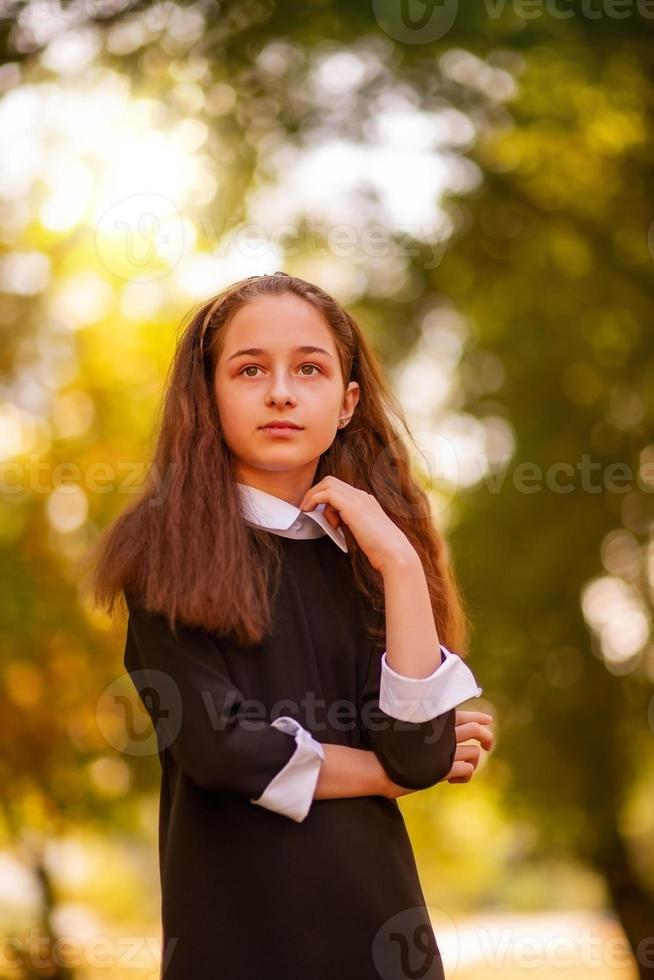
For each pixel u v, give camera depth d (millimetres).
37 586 12438
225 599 3068
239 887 3025
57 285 12438
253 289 3385
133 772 12977
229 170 11523
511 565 13609
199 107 11320
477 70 11805
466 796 15648
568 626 13789
